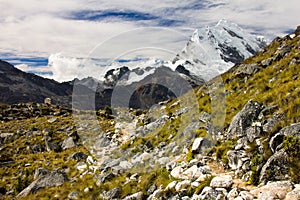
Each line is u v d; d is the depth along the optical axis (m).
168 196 10.00
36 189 15.81
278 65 18.72
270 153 9.59
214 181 9.33
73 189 14.26
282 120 11.06
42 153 26.66
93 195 12.69
